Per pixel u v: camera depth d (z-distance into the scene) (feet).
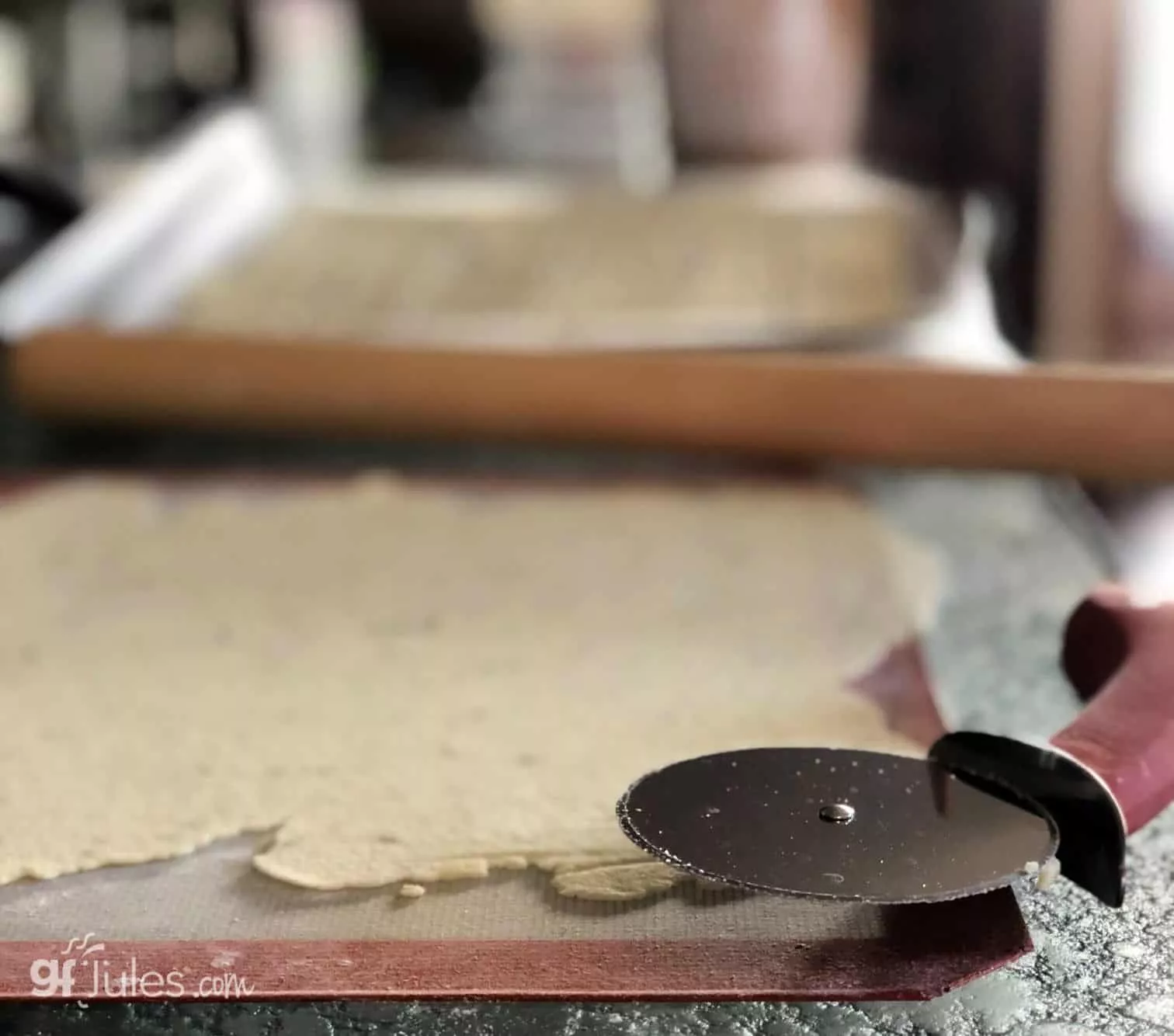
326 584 1.77
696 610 1.67
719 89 4.34
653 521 2.02
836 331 2.27
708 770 1.04
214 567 1.84
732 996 0.93
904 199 3.64
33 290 2.49
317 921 1.04
